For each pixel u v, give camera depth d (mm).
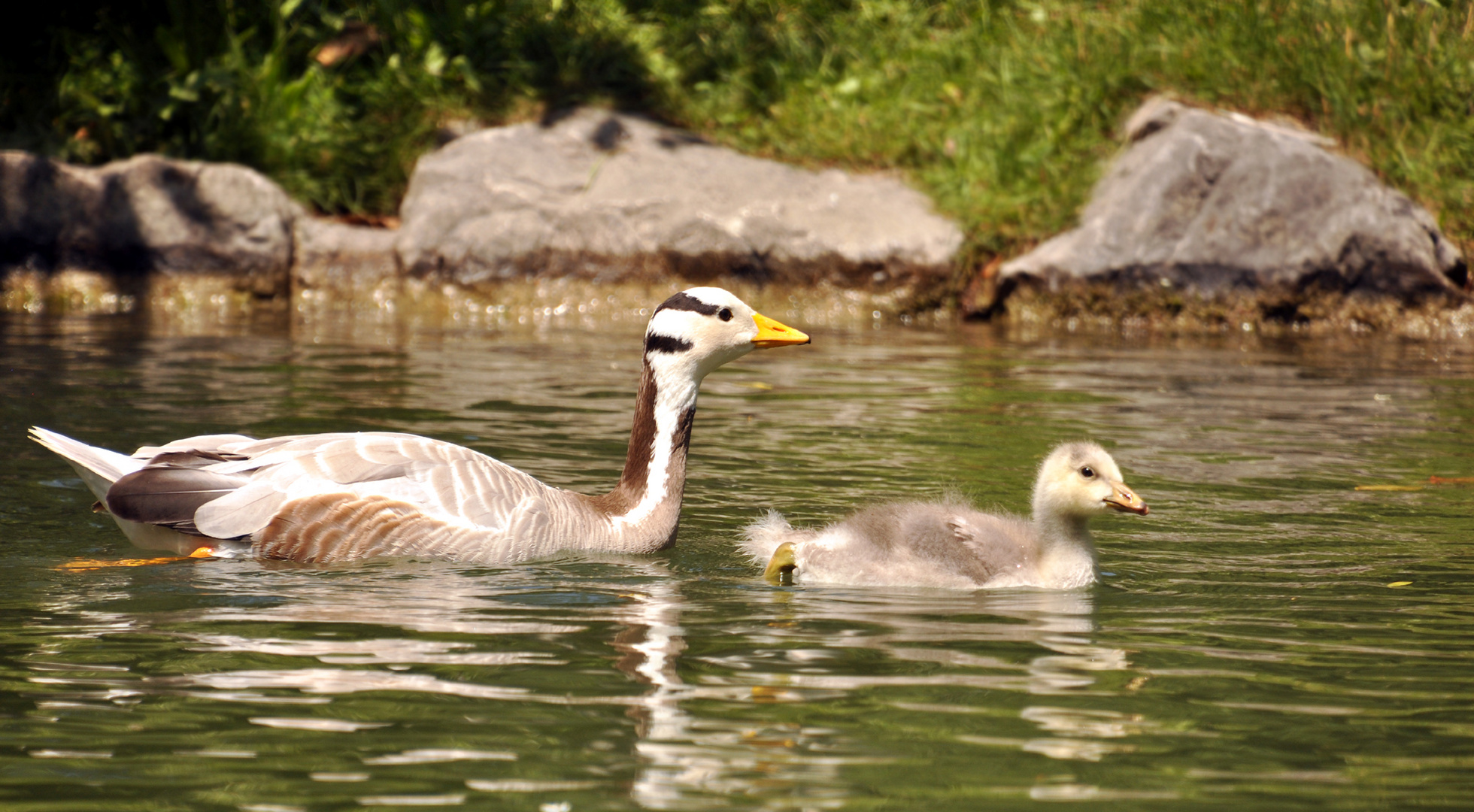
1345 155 22984
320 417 13125
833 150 23672
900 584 8750
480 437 12547
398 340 18688
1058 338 20234
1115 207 21984
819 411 14336
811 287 22266
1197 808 5273
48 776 5457
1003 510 9945
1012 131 23562
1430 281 21500
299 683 6496
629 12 26906
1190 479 11500
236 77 23938
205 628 7348
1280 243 21594
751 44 25859
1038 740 5926
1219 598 8227
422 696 6348
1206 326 21500
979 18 26219
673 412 9836
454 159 22938
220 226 21984
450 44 25141
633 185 22719
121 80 24172
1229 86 23766
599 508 9758
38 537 9289
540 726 6004
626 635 7375
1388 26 24125
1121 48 24422
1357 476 11609
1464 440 13070
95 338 17906
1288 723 6145
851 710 6250
